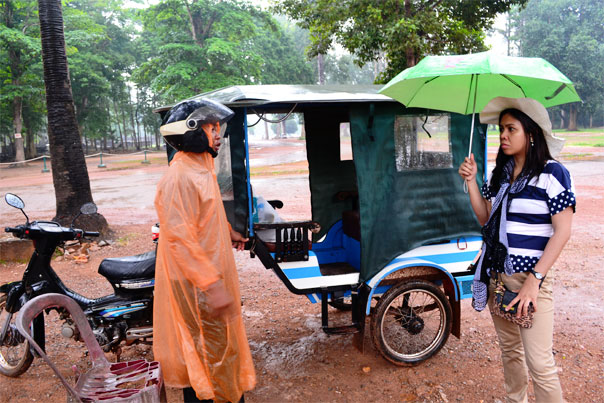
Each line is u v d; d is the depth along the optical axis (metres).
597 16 60.06
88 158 39.72
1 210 12.48
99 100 46.88
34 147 40.97
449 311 4.02
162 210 2.50
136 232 9.44
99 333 3.73
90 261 7.51
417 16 9.70
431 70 2.85
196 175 2.54
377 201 3.86
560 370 3.90
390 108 3.84
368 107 3.79
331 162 4.81
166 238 2.50
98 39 34.91
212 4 31.97
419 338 4.39
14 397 3.68
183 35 31.25
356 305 4.00
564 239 2.49
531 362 2.70
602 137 42.41
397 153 3.90
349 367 4.04
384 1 9.85
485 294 2.86
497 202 2.75
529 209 2.59
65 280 6.56
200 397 2.58
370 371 3.96
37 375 4.02
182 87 29.78
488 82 3.26
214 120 2.58
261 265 7.18
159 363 2.66
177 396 3.68
